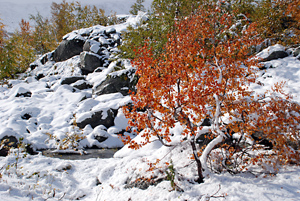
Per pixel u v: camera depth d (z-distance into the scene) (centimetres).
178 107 498
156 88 484
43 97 1578
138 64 496
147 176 566
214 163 551
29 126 1138
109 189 595
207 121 803
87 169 741
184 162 581
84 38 2480
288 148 492
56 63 2456
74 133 1063
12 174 640
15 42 2578
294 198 377
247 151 588
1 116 1216
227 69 594
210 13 573
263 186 427
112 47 2230
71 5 3381
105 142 1071
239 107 551
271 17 1284
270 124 512
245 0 1332
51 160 787
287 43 1215
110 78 1501
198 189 464
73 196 571
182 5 1192
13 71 2436
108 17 3684
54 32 4053
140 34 1441
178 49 517
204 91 520
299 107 542
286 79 954
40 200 495
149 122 485
